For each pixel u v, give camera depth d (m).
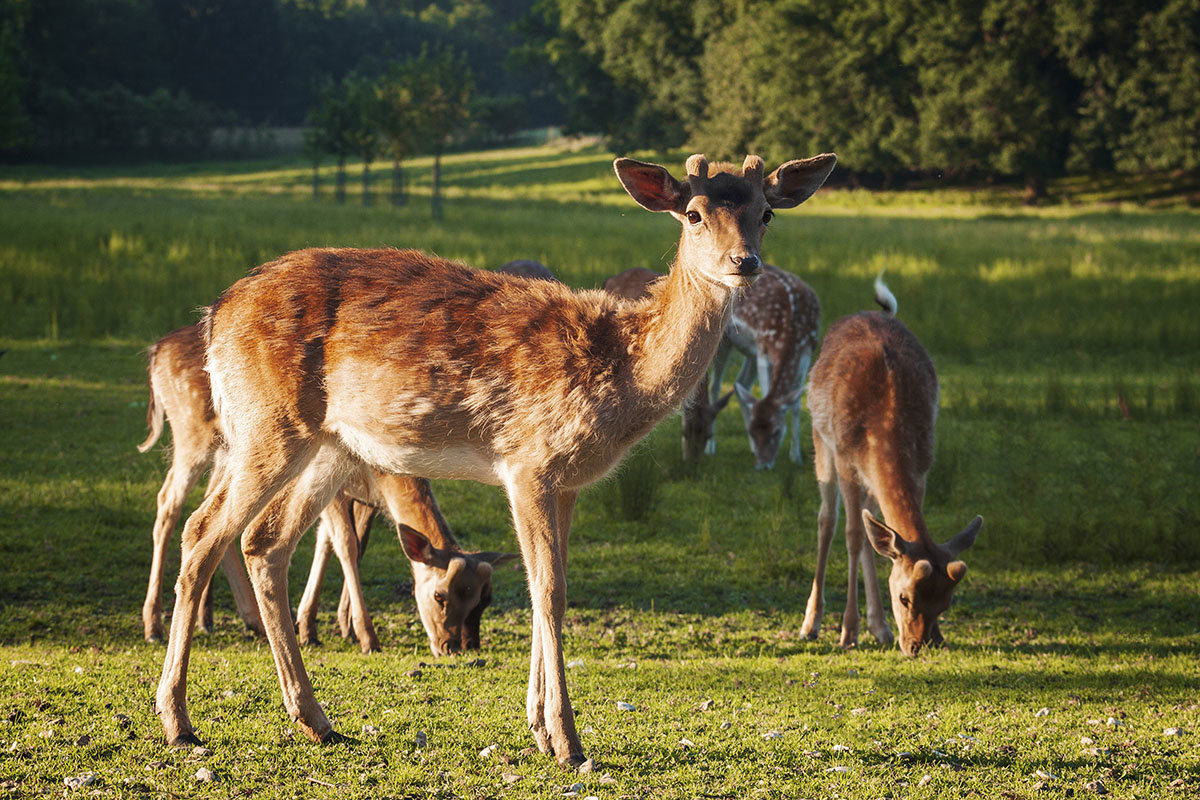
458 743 5.44
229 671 6.43
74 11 110.94
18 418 13.80
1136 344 21.59
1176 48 54.34
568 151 95.00
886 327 8.76
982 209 56.47
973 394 17.11
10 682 5.96
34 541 9.47
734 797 4.89
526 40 96.06
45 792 4.58
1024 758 5.46
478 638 7.58
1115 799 5.00
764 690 6.62
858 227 40.72
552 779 4.98
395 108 51.62
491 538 10.68
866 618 8.89
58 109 99.25
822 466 8.36
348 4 148.25
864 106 61.03
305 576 9.52
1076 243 34.75
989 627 8.45
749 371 15.77
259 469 5.41
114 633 7.60
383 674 6.65
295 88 130.50
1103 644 7.93
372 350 5.35
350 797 4.72
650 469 12.45
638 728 5.76
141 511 10.55
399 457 5.51
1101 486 12.27
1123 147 56.25
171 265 25.09
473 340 5.33
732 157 65.00
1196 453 13.77
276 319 5.41
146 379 16.53
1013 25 56.50
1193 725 6.00
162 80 121.00
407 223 38.09
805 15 61.47
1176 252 32.16
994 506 11.70
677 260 5.32
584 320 5.39
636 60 71.38
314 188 59.91
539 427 5.26
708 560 10.29
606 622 8.54
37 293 22.08
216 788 4.72
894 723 5.98
